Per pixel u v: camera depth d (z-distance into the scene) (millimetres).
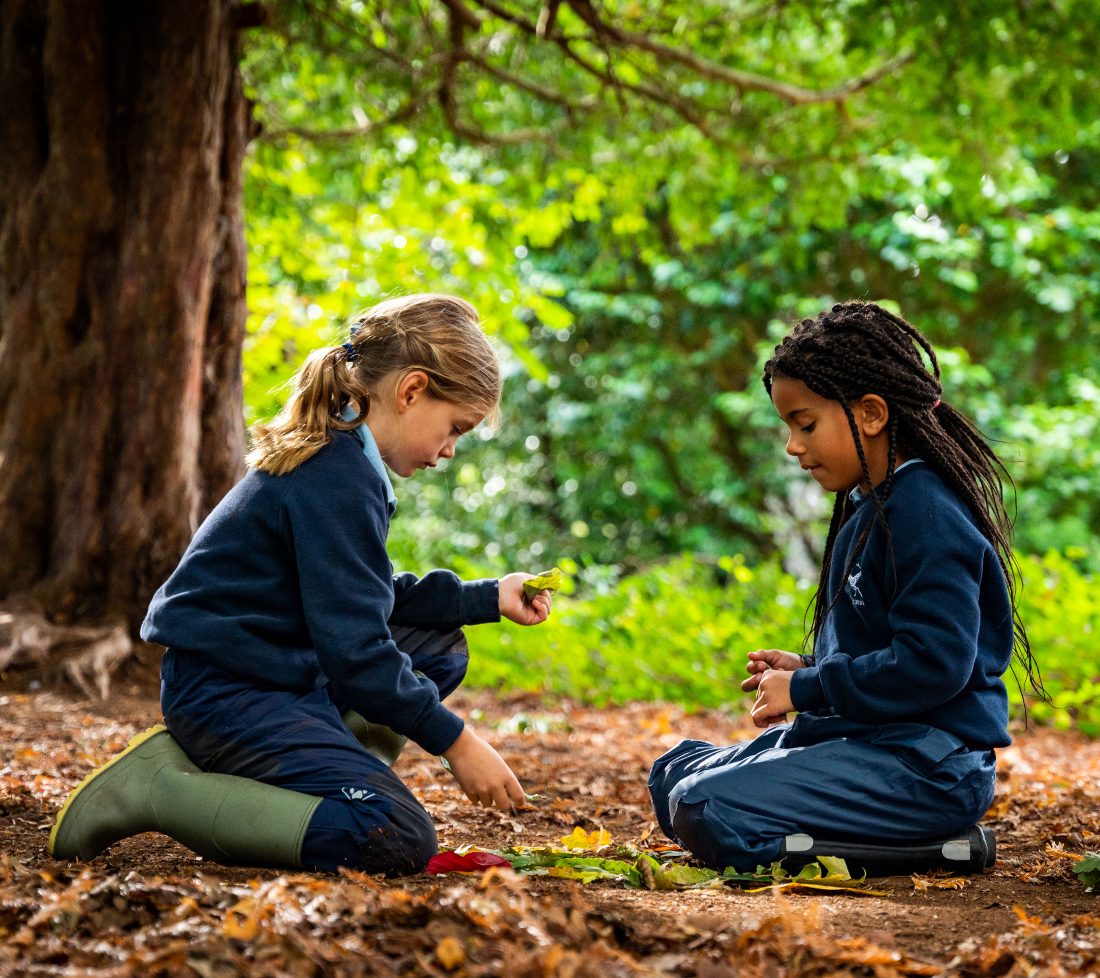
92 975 1689
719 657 7973
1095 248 13820
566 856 2670
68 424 5879
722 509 15539
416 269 10062
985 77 8180
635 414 14242
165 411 5840
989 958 1873
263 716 2467
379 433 2631
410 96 8312
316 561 2445
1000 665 2754
